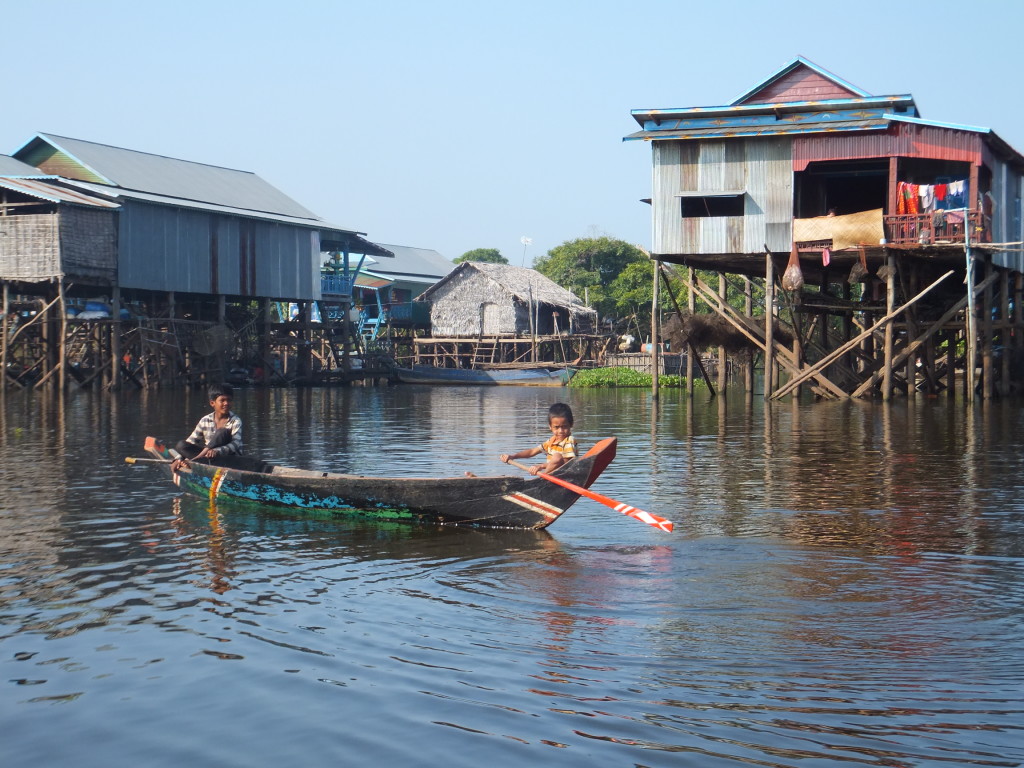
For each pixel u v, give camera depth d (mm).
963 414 21797
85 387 36000
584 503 10625
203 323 38562
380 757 4445
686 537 8820
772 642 5836
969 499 10781
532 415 25547
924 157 24188
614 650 5730
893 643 5793
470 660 5590
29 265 33219
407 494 9383
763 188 25438
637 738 4582
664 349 50156
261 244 41094
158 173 40531
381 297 56625
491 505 9164
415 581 7328
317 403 31109
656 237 26312
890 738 4551
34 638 6078
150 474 12984
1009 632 5977
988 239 24812
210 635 6098
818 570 7523
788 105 25047
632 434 18719
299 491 9961
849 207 30953
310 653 5750
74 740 4684
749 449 15781
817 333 31484
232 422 11289
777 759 4367
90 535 9039
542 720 4781
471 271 54156
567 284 64000
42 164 38500
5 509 10359
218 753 4527
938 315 28281
